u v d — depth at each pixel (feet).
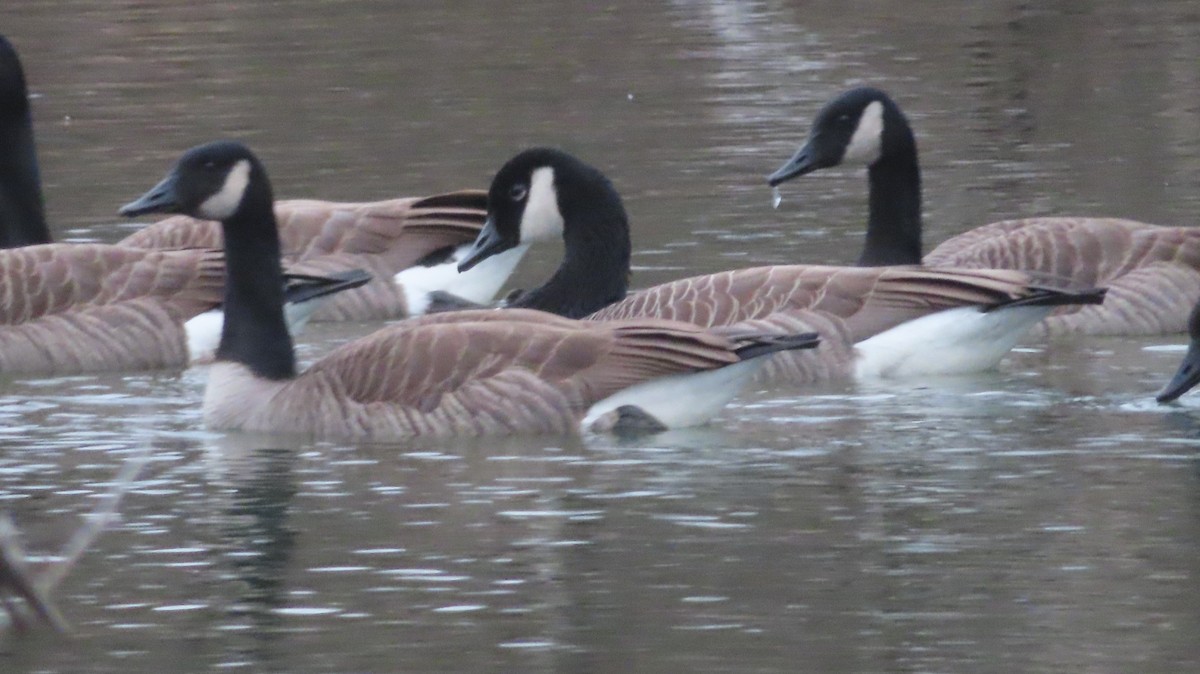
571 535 40.60
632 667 33.53
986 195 77.56
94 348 60.54
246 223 52.06
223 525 41.81
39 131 91.40
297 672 33.60
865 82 101.86
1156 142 86.48
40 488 45.06
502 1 127.03
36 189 67.46
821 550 39.42
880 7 126.52
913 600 36.55
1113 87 99.40
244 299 52.08
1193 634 34.58
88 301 61.11
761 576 37.93
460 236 69.97
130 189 79.66
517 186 59.62
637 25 119.85
